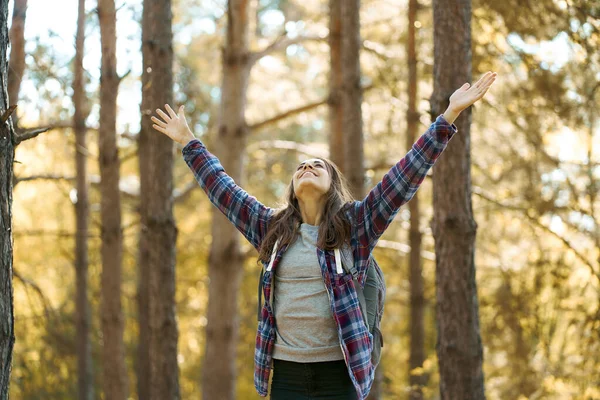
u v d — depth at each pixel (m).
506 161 9.66
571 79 7.79
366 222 3.25
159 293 7.07
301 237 3.29
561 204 9.27
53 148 10.07
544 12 7.14
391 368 14.91
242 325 16.12
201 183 3.57
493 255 10.43
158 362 7.10
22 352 11.56
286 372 3.16
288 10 13.20
